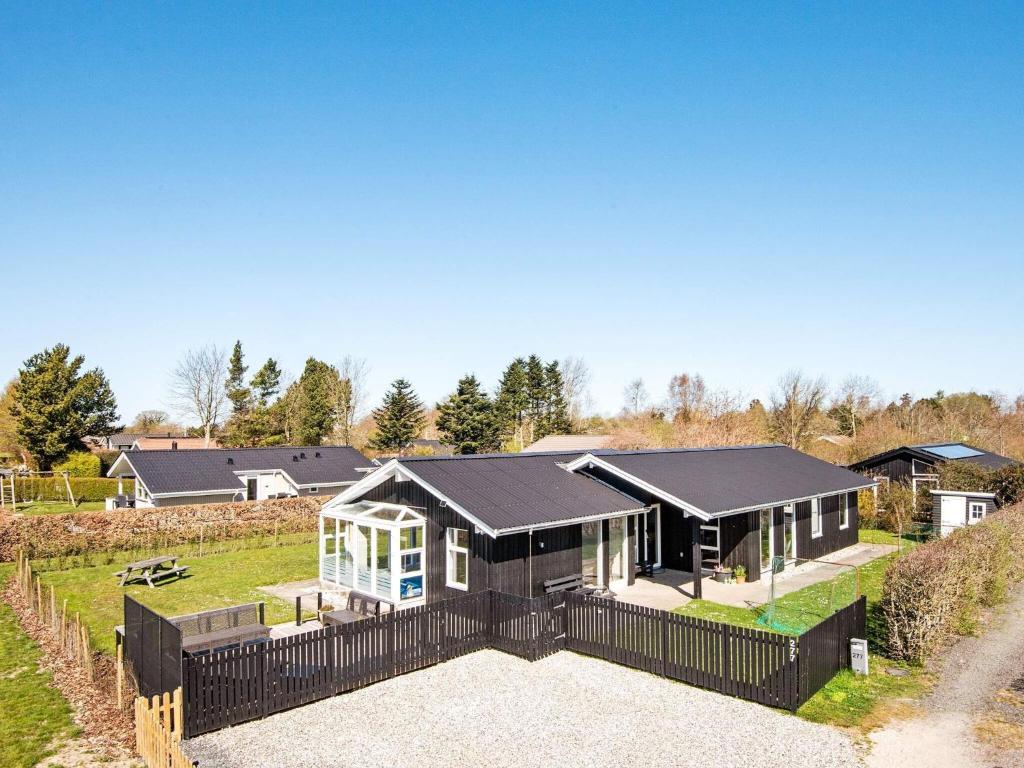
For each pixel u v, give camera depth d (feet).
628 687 41.91
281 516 110.83
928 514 104.17
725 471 78.28
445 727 36.55
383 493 64.80
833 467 97.35
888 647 46.55
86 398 209.26
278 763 32.63
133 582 74.95
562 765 32.24
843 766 31.60
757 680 39.19
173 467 125.49
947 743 33.81
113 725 36.73
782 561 71.82
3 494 148.56
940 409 252.62
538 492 62.08
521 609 47.98
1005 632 51.98
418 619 45.68
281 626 56.08
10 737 35.32
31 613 60.59
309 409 237.25
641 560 71.36
